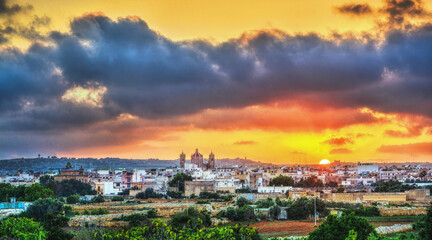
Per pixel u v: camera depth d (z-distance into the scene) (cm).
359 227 10156
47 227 12131
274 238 14300
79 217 19050
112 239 10200
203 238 9300
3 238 10344
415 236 13750
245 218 19750
